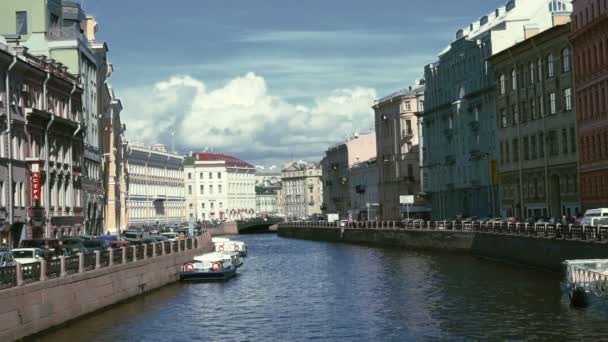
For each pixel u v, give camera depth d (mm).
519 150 97125
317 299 53156
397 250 103750
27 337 36000
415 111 151750
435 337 38438
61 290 40188
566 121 86062
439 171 129250
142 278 55250
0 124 63375
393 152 160125
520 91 96688
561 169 87500
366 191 182875
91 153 94875
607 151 76312
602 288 41250
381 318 44344
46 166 73312
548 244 62562
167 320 44219
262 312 47469
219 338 39281
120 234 94375
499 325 40531
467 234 86938
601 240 53750
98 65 101875
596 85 78125
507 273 63656
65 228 78688
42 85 73625
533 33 104812
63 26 93438
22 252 47844
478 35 111625
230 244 97688
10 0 87062
